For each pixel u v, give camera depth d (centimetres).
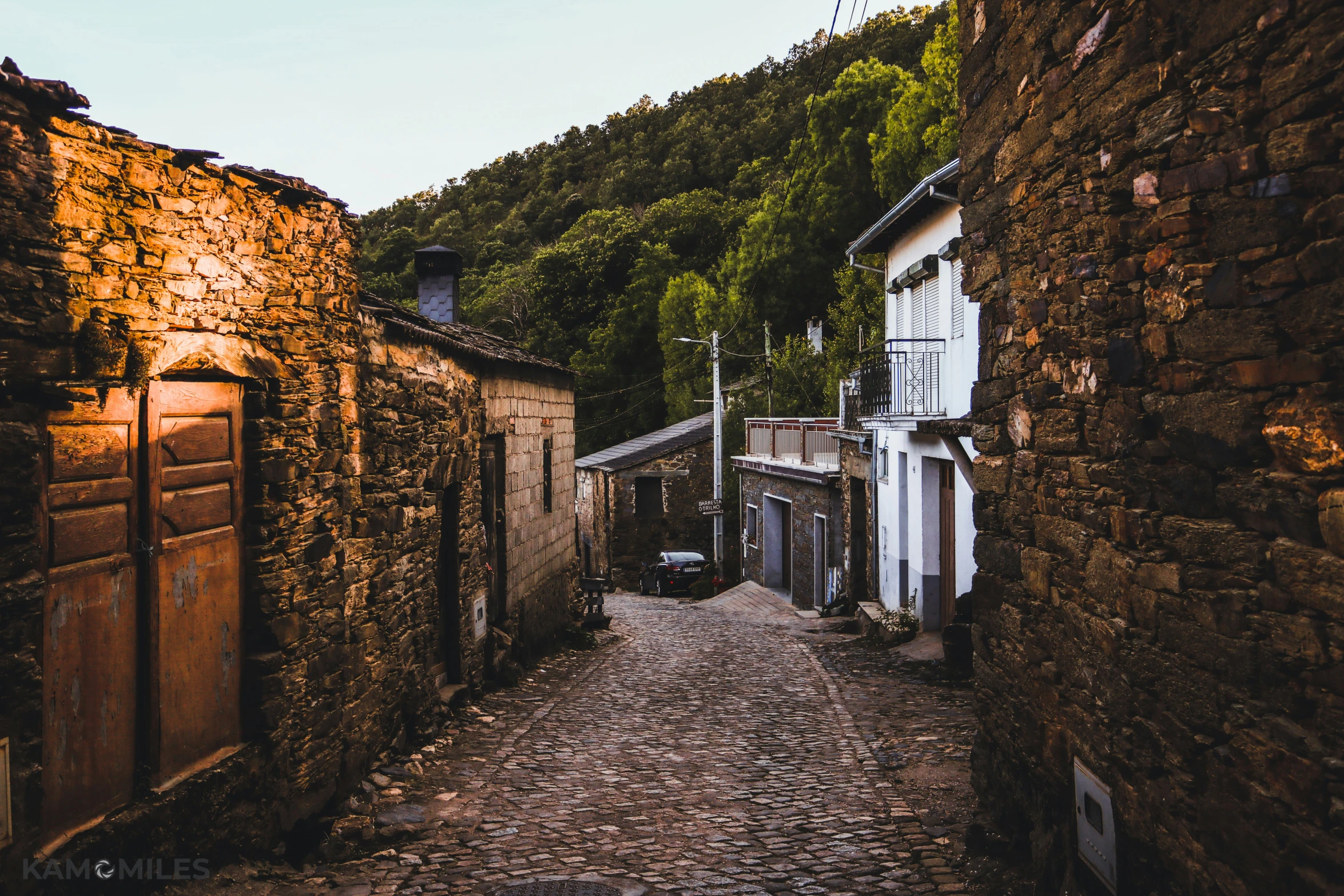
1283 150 253
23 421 350
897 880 463
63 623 371
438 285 1384
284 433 526
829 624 1634
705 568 2645
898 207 1224
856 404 1616
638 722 875
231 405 493
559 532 1415
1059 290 405
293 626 529
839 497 1839
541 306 4444
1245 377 274
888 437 1468
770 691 1030
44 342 360
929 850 505
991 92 488
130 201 410
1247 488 276
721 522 2583
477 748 762
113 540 402
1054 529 424
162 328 429
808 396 2645
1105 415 367
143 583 422
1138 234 331
